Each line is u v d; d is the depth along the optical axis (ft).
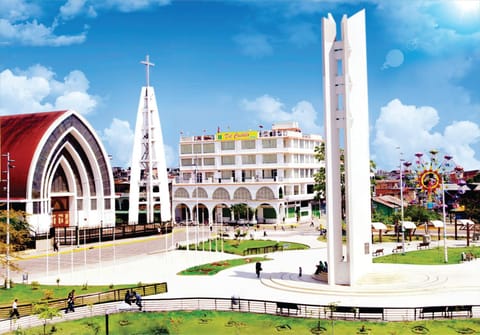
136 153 333.42
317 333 101.65
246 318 113.50
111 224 318.86
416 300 122.21
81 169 306.96
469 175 454.81
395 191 458.91
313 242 255.50
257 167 371.35
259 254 216.13
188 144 395.34
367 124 141.69
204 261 199.41
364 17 142.51
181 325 110.32
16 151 268.21
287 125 415.44
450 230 298.76
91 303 123.75
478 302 119.34
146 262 201.36
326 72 136.05
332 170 135.44
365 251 143.23
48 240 242.58
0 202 258.16
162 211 337.93
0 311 123.03
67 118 289.33
